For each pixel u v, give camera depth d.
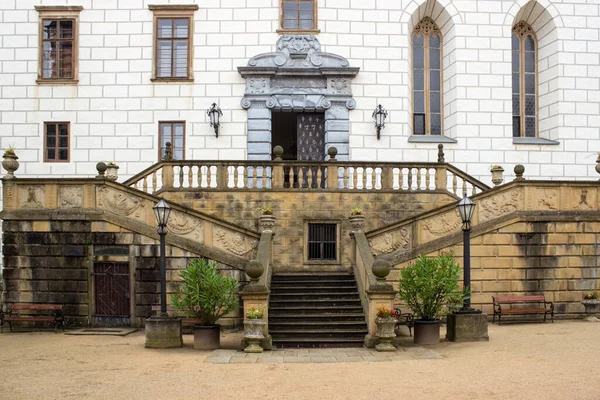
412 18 27.80
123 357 13.89
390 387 10.63
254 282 15.41
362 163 22.00
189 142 26.67
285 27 27.25
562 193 19.84
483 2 27.83
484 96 27.58
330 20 27.16
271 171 22.08
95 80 26.97
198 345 15.09
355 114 26.92
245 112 26.77
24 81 27.05
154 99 26.89
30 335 17.73
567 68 27.95
